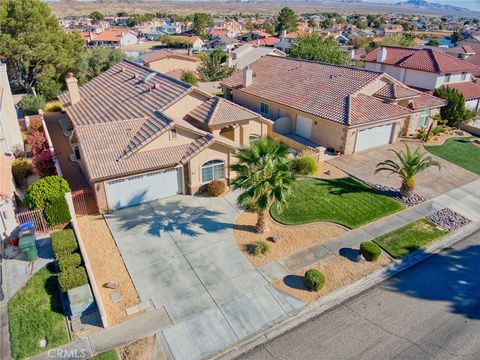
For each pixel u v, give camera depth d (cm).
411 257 1895
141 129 2417
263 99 3716
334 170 2798
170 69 6419
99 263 1778
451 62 4284
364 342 1407
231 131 2930
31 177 2612
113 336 1403
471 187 2623
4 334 1408
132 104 2938
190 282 1675
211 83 6144
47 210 1934
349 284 1688
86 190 2203
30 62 5000
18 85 5416
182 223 2102
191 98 2848
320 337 1429
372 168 2842
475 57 6084
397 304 1596
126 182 2184
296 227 2091
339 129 2984
